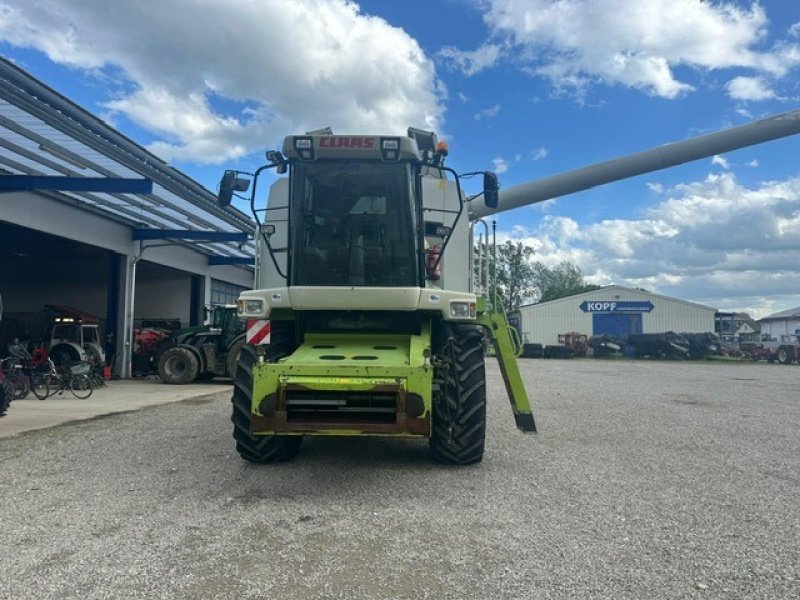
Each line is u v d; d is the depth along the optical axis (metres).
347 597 3.31
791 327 60.19
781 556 3.90
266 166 6.36
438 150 6.52
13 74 9.12
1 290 27.08
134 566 3.70
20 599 3.26
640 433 8.49
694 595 3.35
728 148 12.88
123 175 13.58
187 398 13.48
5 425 9.32
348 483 5.61
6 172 13.38
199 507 4.87
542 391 14.77
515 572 3.64
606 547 4.05
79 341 19.25
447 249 7.25
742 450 7.31
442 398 6.19
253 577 3.55
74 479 5.78
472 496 5.21
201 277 26.95
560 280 76.44
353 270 6.13
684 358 36.84
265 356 5.99
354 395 5.43
